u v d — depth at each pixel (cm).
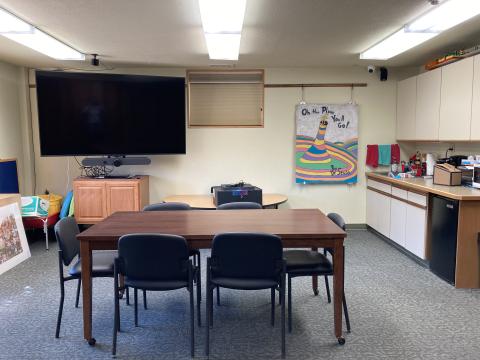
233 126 546
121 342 256
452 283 347
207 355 239
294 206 556
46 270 392
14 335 264
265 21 326
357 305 309
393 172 499
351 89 545
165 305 315
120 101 486
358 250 460
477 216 334
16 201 428
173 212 326
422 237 392
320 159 545
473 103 363
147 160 511
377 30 352
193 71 538
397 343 251
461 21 315
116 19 320
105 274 260
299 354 240
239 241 231
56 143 473
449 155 470
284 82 540
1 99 488
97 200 494
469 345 248
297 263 270
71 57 453
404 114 515
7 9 296
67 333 267
